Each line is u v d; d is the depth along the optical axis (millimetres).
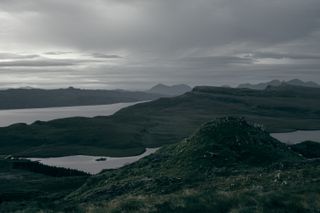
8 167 141500
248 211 25188
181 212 25922
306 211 25219
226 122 69125
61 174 129500
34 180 109000
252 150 60125
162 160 64312
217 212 25844
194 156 58594
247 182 37562
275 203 26531
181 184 44250
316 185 30609
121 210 27688
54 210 32719
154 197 31328
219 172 48938
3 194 82250
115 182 57969
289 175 38125
